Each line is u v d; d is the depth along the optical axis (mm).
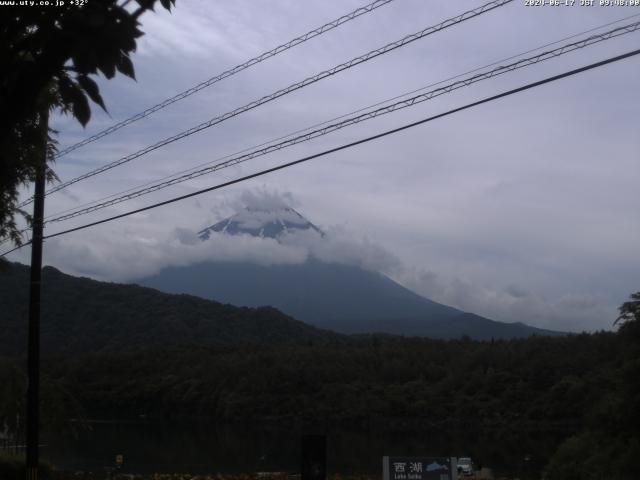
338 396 83188
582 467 33188
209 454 55031
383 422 78188
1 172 6328
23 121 6297
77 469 39906
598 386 64000
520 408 72438
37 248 17562
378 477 31562
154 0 5316
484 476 37562
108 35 5109
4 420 23875
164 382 89750
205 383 89438
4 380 23922
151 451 56375
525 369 78000
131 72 5285
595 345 76562
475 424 73500
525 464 48219
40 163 9586
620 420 32906
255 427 80000
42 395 24859
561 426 67250
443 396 81125
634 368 33719
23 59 5512
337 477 29781
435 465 14531
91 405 88562
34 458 17062
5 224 12359
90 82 5293
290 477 28734
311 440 13461
